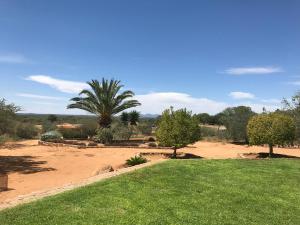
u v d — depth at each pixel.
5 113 26.23
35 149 29.47
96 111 38.72
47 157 24.53
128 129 39.53
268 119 22.25
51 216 7.59
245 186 11.32
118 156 25.25
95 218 7.58
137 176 11.45
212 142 38.16
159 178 11.41
